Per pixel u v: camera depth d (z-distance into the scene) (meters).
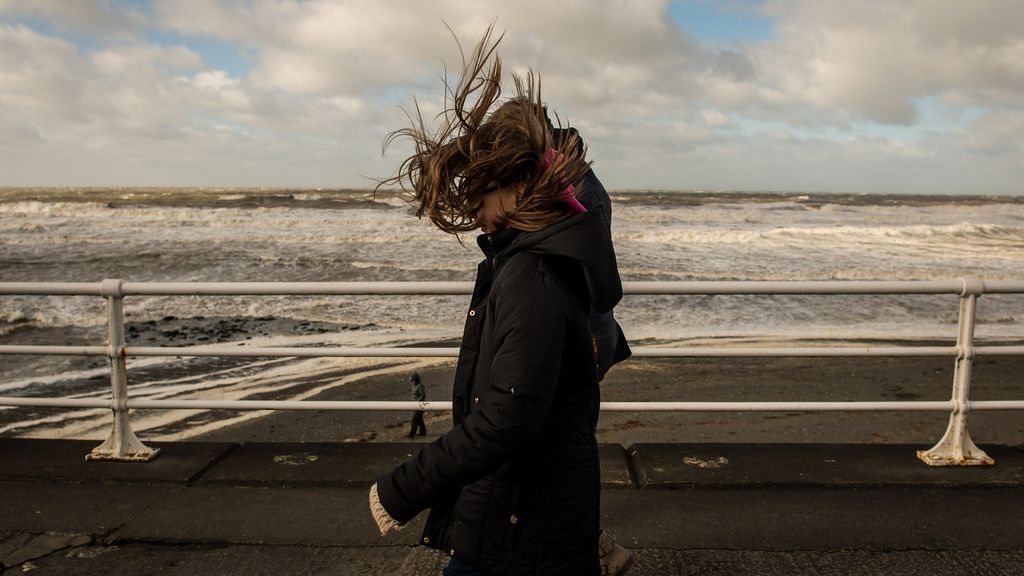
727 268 21.09
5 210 42.72
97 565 2.62
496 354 1.34
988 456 3.46
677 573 2.51
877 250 25.88
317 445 3.73
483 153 1.38
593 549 1.51
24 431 7.56
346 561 2.62
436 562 2.60
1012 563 2.55
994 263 22.33
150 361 10.62
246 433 7.50
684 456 3.49
